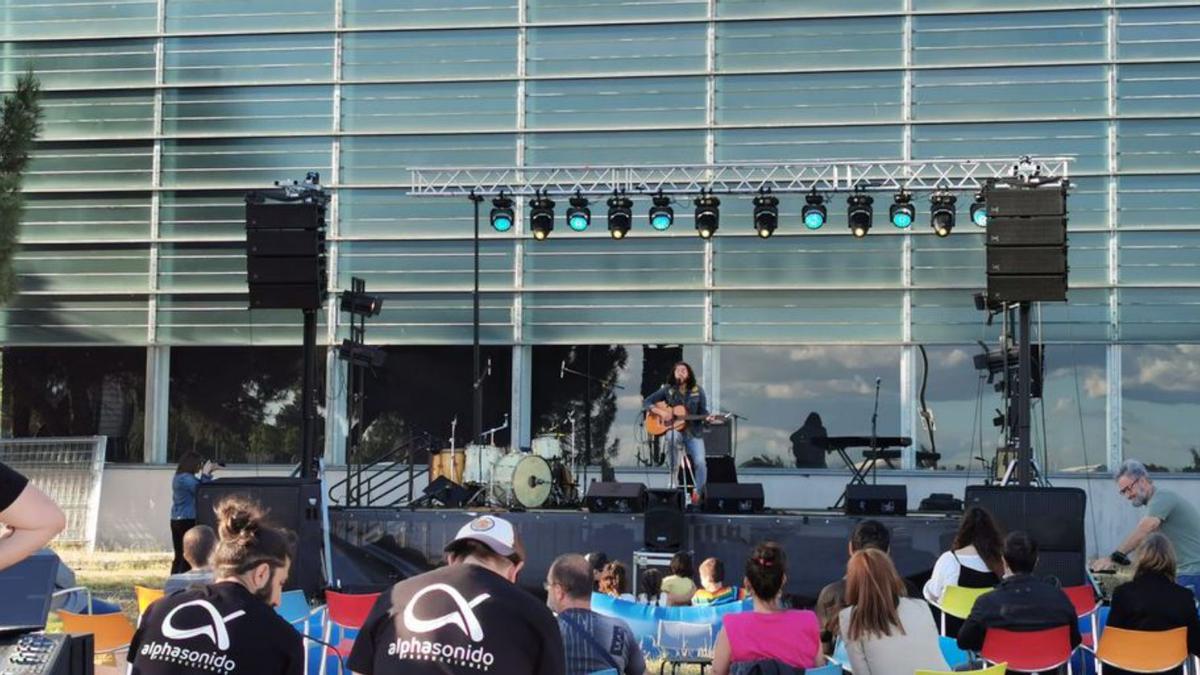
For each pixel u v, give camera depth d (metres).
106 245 17.84
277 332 17.62
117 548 17.27
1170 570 6.65
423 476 17.06
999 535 7.30
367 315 15.45
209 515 11.21
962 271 16.73
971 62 16.84
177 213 17.78
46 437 17.69
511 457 13.54
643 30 17.34
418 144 17.53
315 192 12.07
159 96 17.91
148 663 3.98
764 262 17.02
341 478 17.17
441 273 17.41
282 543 4.21
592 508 12.34
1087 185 16.70
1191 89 16.64
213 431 17.61
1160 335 16.53
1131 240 16.62
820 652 5.36
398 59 17.66
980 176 14.25
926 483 16.39
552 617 3.55
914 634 5.45
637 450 16.92
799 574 11.78
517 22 17.52
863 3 17.05
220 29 17.89
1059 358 16.62
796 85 17.06
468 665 3.43
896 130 16.88
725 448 14.50
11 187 13.11
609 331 17.12
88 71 18.02
